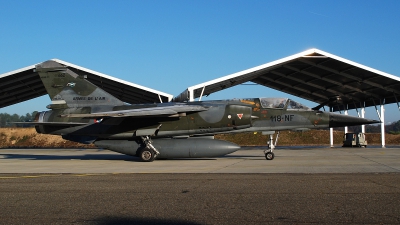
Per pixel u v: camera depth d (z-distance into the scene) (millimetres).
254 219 6328
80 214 6844
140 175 12117
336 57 25578
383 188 8914
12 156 24688
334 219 6273
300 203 7438
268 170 13125
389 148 29703
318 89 34094
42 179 11594
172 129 18562
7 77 28094
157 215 6684
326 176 11133
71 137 19562
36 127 19875
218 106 18625
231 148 17953
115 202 7797
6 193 9086
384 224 5965
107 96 19953
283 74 31062
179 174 12172
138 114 16797
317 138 47438
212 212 6828
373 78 27672
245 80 30781
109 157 22281
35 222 6352
